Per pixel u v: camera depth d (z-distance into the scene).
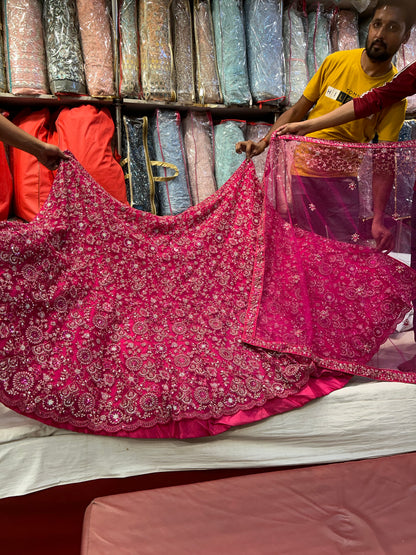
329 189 1.68
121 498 1.11
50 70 2.58
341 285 1.63
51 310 1.31
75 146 2.55
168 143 2.83
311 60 3.07
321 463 1.43
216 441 1.32
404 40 1.82
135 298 1.49
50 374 1.19
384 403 1.45
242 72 2.87
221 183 2.96
